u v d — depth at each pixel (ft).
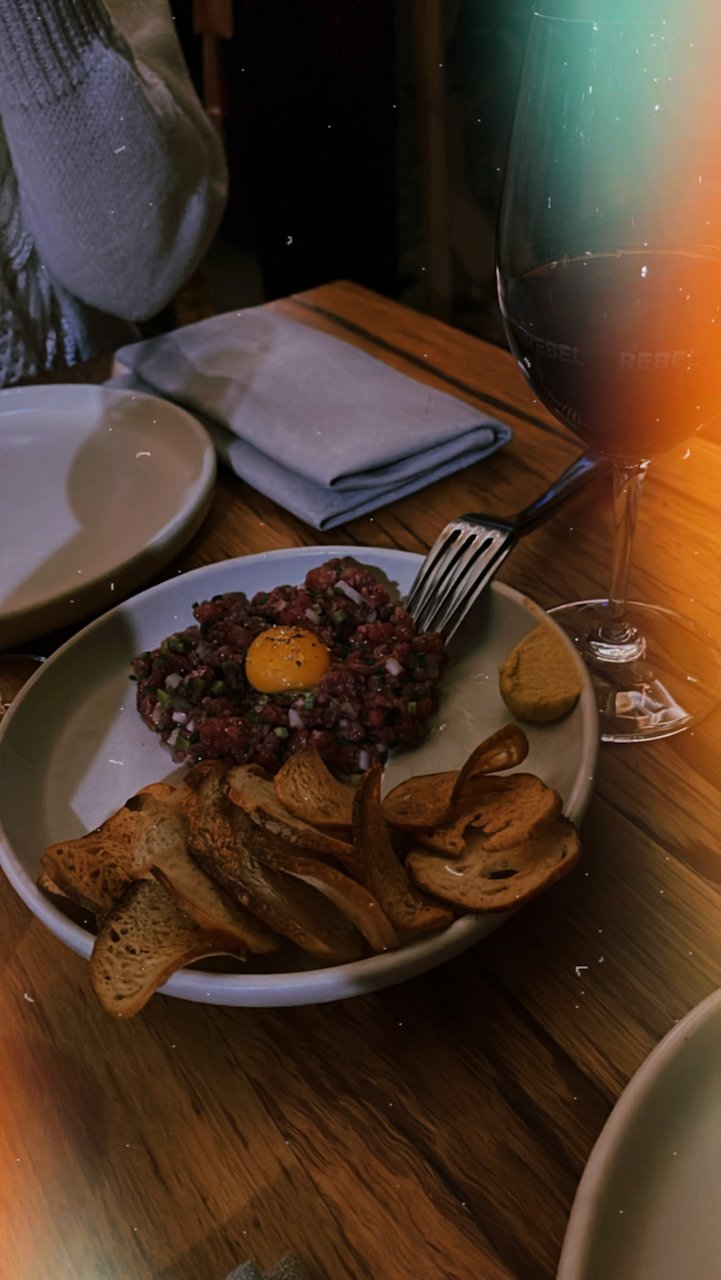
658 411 2.48
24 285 6.19
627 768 2.68
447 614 3.07
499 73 9.50
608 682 2.89
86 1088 2.13
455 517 3.79
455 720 2.88
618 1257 1.58
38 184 5.16
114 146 4.91
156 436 4.24
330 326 5.16
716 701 2.81
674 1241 1.60
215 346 4.70
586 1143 1.93
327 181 10.59
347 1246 1.82
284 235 11.10
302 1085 2.09
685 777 2.64
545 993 2.20
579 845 2.20
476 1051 2.11
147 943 2.11
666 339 2.31
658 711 2.78
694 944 2.26
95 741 2.91
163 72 5.32
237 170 10.99
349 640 3.06
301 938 2.06
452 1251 1.79
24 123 4.92
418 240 10.96
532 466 4.02
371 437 3.89
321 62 9.79
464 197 10.37
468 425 3.97
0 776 2.61
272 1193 1.91
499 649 3.05
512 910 2.09
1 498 4.05
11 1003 2.31
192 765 2.78
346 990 2.02
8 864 2.35
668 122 2.36
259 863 2.09
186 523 3.57
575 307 2.38
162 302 5.70
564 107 2.40
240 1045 2.18
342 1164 1.94
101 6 4.74
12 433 4.40
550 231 2.59
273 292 10.89
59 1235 1.89
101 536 3.80
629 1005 2.16
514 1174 1.89
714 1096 1.74
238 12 9.83
